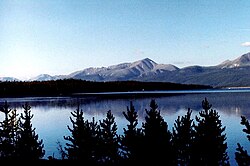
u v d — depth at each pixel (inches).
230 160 1379.2
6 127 979.3
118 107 5265.8
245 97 7568.9
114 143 888.9
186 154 797.2
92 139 866.8
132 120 774.5
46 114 4530.0
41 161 774.5
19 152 902.4
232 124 2827.3
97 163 775.7
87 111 4682.6
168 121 3164.4
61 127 3080.7
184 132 813.9
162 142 698.2
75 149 853.8
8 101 7465.6
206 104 806.5
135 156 700.0
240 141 1902.1
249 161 428.1
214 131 786.2
